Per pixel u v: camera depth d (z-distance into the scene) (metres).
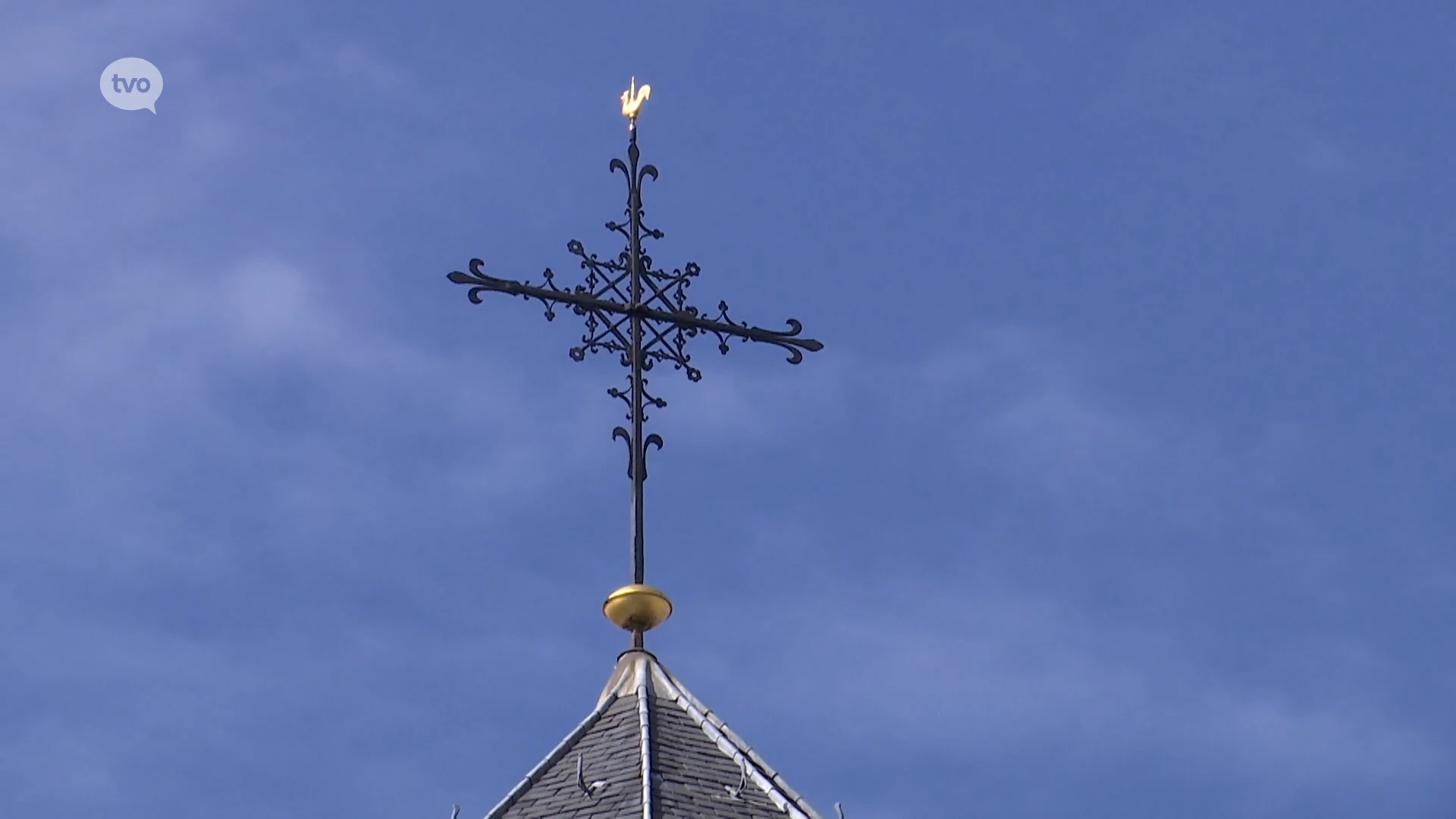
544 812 36.56
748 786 37.41
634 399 41.84
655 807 35.91
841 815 36.88
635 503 40.91
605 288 42.78
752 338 43.28
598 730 38.59
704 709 38.97
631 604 39.78
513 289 42.19
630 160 44.22
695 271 43.41
